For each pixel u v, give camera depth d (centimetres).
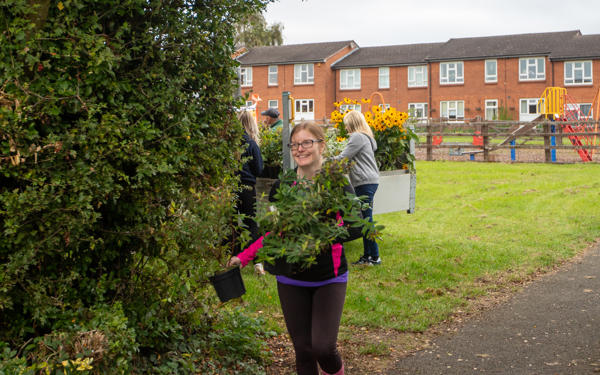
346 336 489
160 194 333
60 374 269
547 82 4475
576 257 786
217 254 338
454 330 508
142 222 336
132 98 316
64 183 275
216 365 398
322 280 329
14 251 280
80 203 277
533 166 1912
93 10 300
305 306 334
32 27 269
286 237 314
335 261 329
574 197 1238
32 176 270
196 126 347
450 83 4719
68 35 286
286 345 468
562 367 422
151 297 356
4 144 263
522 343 473
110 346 284
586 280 668
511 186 1430
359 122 698
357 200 324
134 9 320
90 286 322
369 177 681
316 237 311
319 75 4956
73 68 291
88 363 269
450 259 751
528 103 4534
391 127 809
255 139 647
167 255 335
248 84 5141
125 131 297
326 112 4984
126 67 326
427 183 1534
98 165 288
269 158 808
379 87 4947
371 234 321
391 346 471
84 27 293
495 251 795
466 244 838
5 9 275
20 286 294
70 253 307
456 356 448
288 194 321
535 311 557
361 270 697
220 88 370
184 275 348
